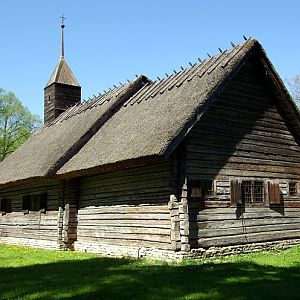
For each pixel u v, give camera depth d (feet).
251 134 56.75
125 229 54.03
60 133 73.77
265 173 57.31
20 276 37.04
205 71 53.78
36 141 84.38
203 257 47.93
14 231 78.89
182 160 48.44
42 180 63.98
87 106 77.20
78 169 54.85
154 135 46.73
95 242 58.85
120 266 41.88
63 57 99.50
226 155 53.26
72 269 40.57
